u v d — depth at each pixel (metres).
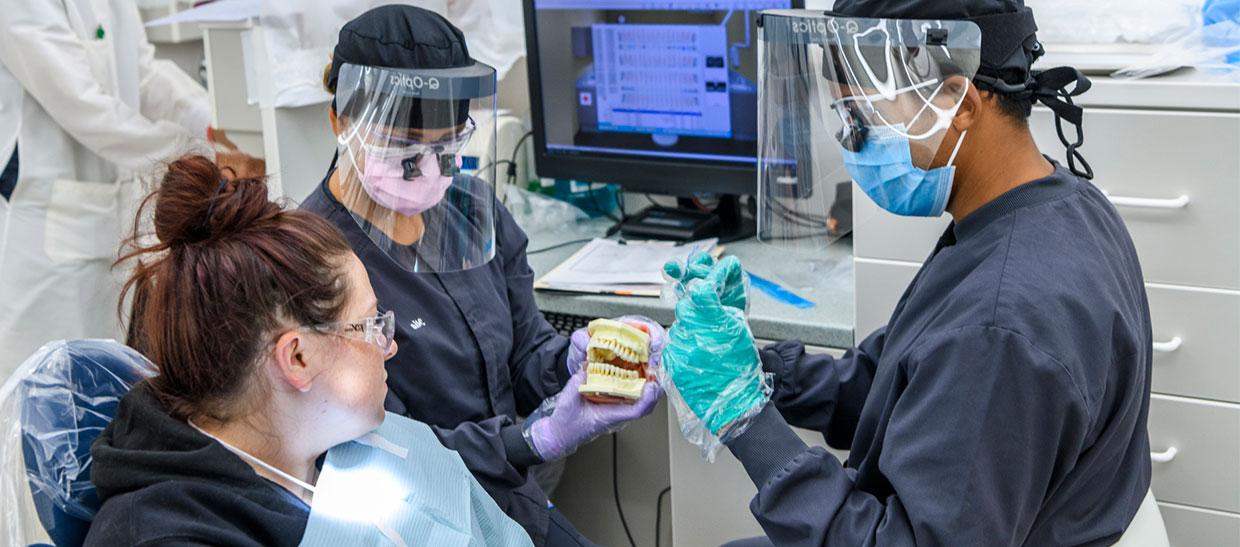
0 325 2.61
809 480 1.33
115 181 2.74
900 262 1.82
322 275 1.12
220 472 1.08
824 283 2.09
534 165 2.52
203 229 1.10
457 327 1.68
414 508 1.24
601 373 1.61
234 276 1.07
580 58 2.36
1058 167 1.39
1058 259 1.24
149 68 2.90
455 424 1.69
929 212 1.38
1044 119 1.70
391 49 1.53
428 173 1.54
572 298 2.06
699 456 2.01
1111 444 1.30
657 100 2.32
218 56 2.44
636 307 2.01
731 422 1.38
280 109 2.13
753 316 1.95
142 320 1.13
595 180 2.44
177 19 2.14
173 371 1.10
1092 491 1.34
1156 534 1.45
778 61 1.46
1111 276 1.26
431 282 1.66
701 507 2.04
